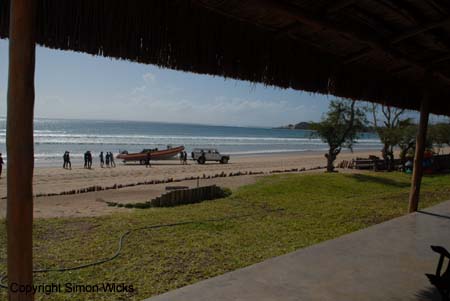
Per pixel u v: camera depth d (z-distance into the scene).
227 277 3.20
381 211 9.16
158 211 9.07
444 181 15.48
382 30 3.20
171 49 2.49
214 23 2.71
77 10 2.08
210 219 7.99
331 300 2.78
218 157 27.95
